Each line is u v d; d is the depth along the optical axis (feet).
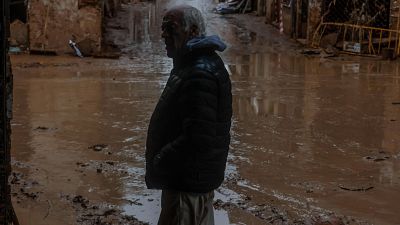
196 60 12.41
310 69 56.03
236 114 35.81
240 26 84.48
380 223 20.10
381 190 23.26
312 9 70.79
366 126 33.60
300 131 32.12
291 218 20.22
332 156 27.63
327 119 35.12
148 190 22.52
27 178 23.35
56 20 59.41
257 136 30.83
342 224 19.85
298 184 23.70
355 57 65.21
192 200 12.80
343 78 50.88
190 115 12.25
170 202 13.00
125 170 24.75
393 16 69.10
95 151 27.35
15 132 30.19
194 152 12.44
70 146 28.02
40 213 19.94
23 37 59.67
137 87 43.62
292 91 44.06
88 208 20.53
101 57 59.36
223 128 12.67
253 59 62.23
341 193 22.84
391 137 31.27
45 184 22.76
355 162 26.78
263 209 20.93
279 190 22.95
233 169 25.29
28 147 27.66
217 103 12.41
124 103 37.86
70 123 32.37
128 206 20.86
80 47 59.88
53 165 25.12
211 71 12.30
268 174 24.80
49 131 30.60
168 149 12.61
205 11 98.68
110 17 83.10
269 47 70.44
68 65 53.83
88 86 43.57
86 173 24.23
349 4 70.69
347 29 70.38
